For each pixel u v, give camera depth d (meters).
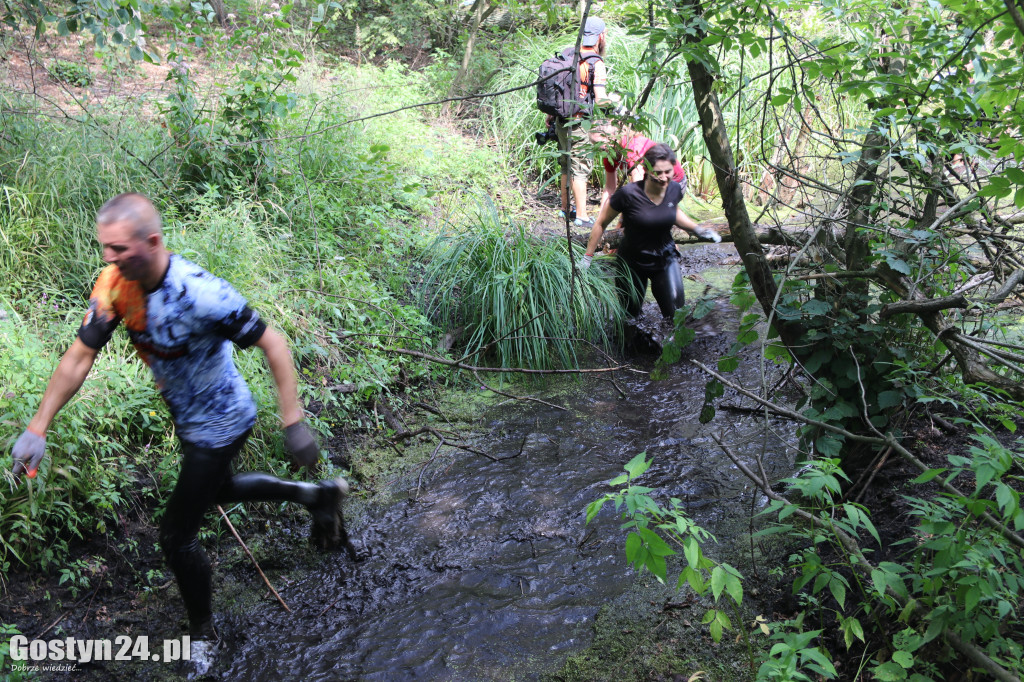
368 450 4.90
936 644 2.96
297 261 5.96
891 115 3.83
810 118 7.92
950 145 3.62
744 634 2.91
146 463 4.08
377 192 7.50
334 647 3.44
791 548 3.82
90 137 5.84
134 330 2.88
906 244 3.73
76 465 3.75
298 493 3.51
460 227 7.40
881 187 4.04
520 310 6.03
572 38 10.20
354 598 3.73
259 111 6.52
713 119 3.91
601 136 4.08
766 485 3.19
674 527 2.65
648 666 3.28
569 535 4.12
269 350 2.97
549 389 5.76
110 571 3.67
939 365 3.77
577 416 5.36
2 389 3.66
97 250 5.17
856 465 4.12
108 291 2.84
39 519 3.58
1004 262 4.03
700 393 5.59
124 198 2.71
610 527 4.17
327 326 5.38
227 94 6.47
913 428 4.39
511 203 8.43
